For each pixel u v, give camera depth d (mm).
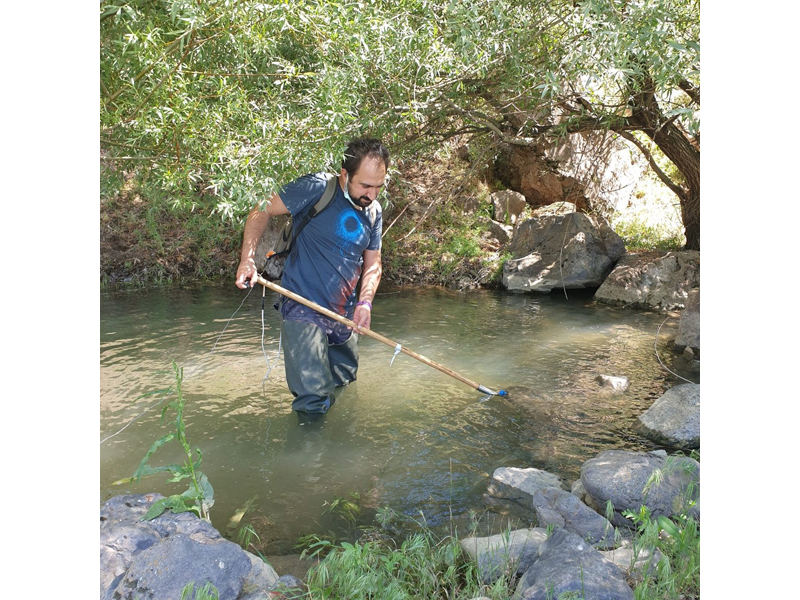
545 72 4352
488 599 2238
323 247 4176
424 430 3961
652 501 2787
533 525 2922
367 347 5699
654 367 5168
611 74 3703
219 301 7449
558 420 4117
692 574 2275
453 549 2564
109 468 3455
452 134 6301
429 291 8242
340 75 3514
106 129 3541
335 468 3482
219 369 5059
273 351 5531
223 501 3141
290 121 3629
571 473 3428
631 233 9539
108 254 8523
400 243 9055
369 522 2961
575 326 6469
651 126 6566
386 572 2434
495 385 4746
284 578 2350
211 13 3154
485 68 4188
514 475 3312
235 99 3494
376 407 4312
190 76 3473
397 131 5309
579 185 9664
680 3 3768
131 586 2133
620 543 2627
